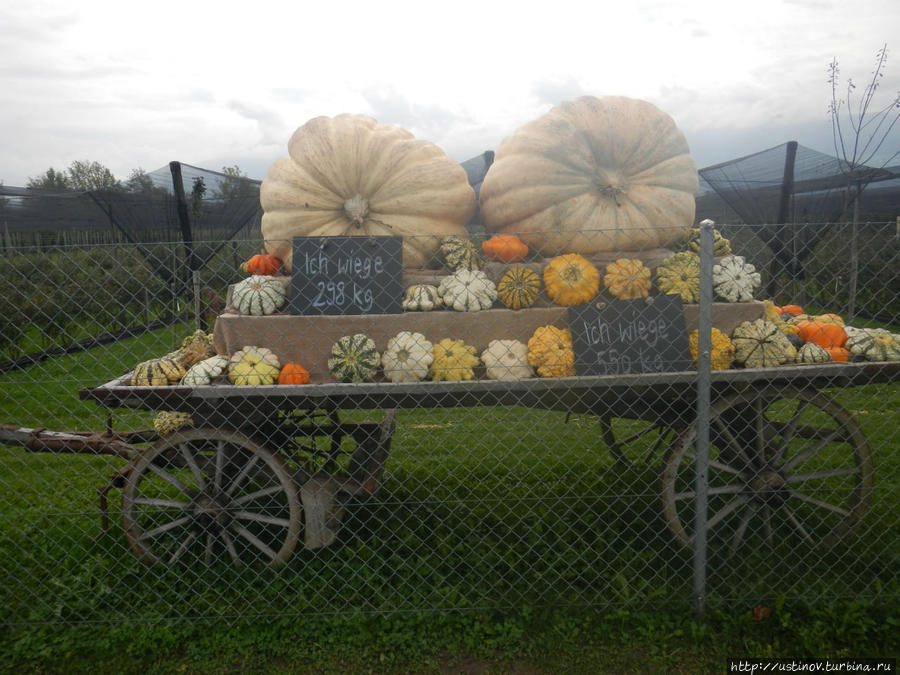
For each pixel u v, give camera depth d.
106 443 3.96
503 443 6.16
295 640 3.07
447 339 3.48
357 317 3.45
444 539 3.99
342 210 3.93
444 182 3.89
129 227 10.41
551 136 3.83
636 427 6.61
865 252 9.34
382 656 2.91
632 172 3.93
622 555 3.78
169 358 3.87
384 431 4.39
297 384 3.31
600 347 3.38
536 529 4.09
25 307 9.29
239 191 10.60
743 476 3.73
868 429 6.14
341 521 4.10
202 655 2.97
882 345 3.72
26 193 14.23
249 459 4.04
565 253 3.87
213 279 10.36
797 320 4.19
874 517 4.26
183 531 4.23
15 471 5.54
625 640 3.00
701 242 3.02
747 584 3.43
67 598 3.41
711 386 3.62
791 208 9.64
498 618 3.21
